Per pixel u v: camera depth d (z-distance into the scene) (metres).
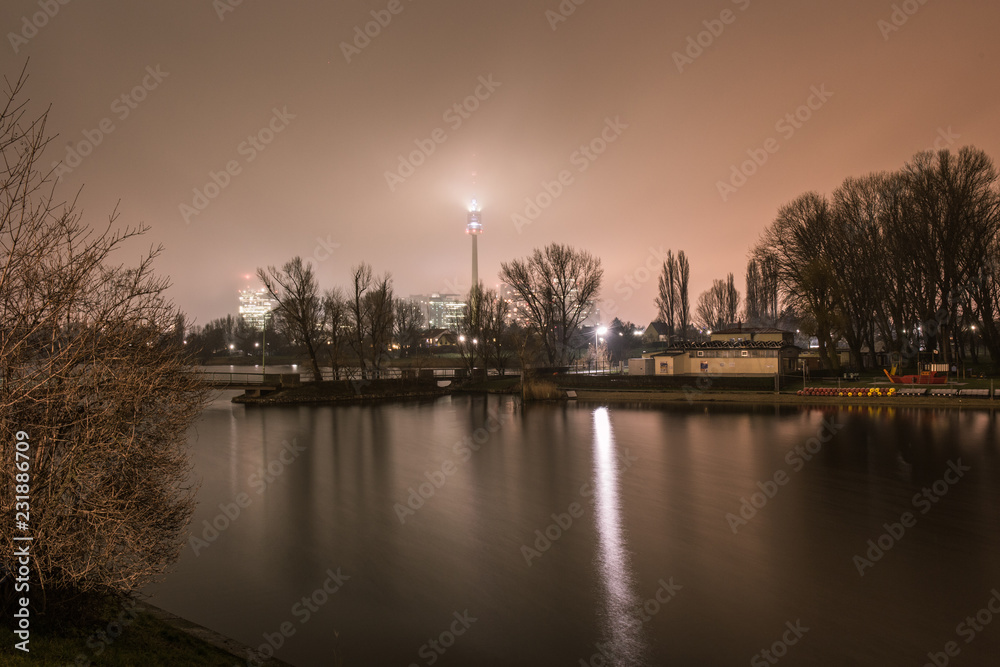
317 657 8.60
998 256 51.38
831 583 10.96
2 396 6.18
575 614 9.96
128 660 6.80
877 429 28.66
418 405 49.84
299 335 58.31
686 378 51.28
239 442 29.19
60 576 6.98
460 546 13.38
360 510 16.41
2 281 6.07
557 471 21.39
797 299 57.28
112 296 6.88
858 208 55.12
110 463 7.04
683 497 17.30
